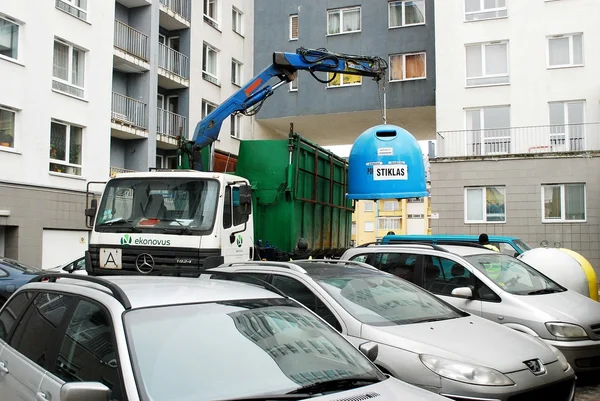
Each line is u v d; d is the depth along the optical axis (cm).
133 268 909
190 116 2789
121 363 305
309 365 348
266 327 367
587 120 2381
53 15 2041
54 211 1998
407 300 598
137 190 951
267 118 3108
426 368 473
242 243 976
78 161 2145
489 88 2517
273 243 1132
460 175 2448
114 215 949
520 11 2498
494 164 2403
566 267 1016
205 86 2914
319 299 559
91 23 2206
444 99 2570
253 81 1291
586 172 2286
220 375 318
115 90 2512
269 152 1154
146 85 2533
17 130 1903
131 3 2538
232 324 356
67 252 2066
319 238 1304
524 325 672
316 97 3012
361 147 1269
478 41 2545
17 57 1920
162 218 920
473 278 735
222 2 3073
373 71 1419
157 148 2744
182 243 891
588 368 657
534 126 2434
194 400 297
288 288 590
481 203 2427
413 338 504
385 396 323
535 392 481
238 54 3206
